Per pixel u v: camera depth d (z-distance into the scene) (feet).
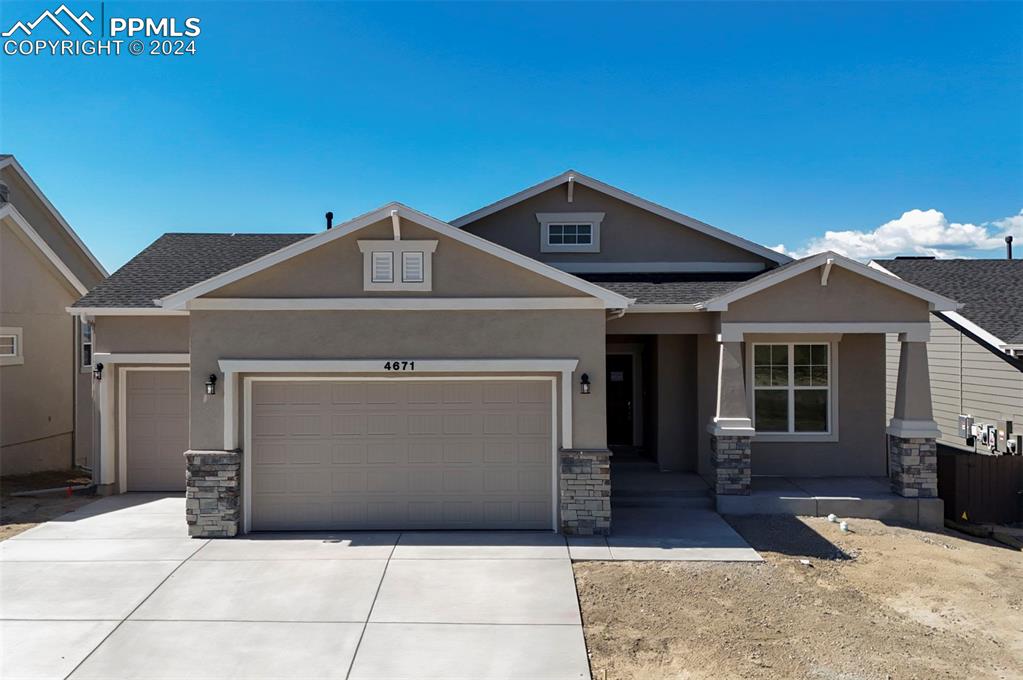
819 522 36.65
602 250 48.34
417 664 20.68
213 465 32.53
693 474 43.21
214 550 30.71
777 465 43.50
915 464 37.83
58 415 53.67
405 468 34.04
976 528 37.58
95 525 34.60
